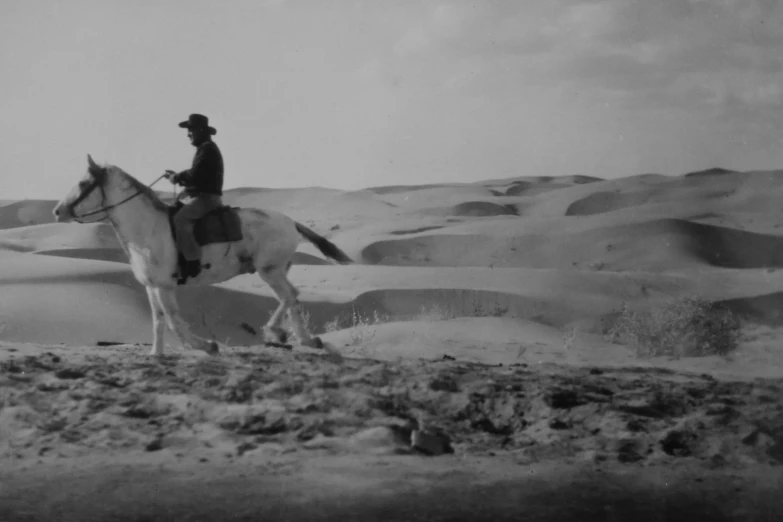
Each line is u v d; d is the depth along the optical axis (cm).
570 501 779
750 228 9819
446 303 4075
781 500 807
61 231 7531
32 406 1016
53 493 763
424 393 1135
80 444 922
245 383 1127
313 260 6406
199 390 1102
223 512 720
